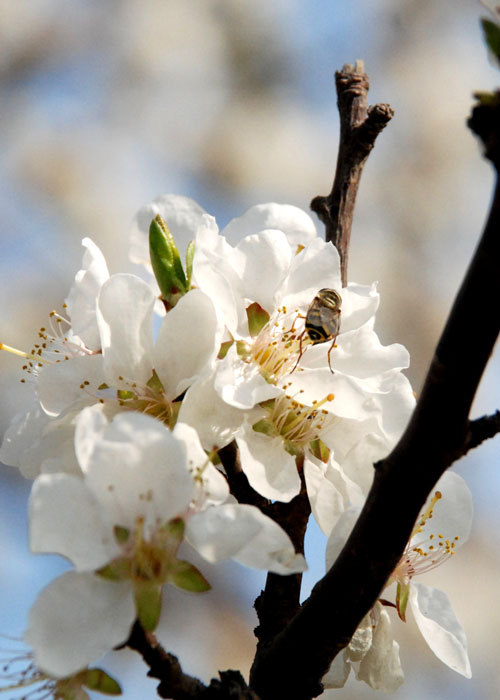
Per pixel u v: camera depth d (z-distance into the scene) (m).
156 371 0.59
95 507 0.56
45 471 0.58
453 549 0.60
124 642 0.56
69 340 0.61
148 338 0.59
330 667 0.59
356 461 0.59
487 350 0.55
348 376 0.59
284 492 0.59
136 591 0.56
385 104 0.63
